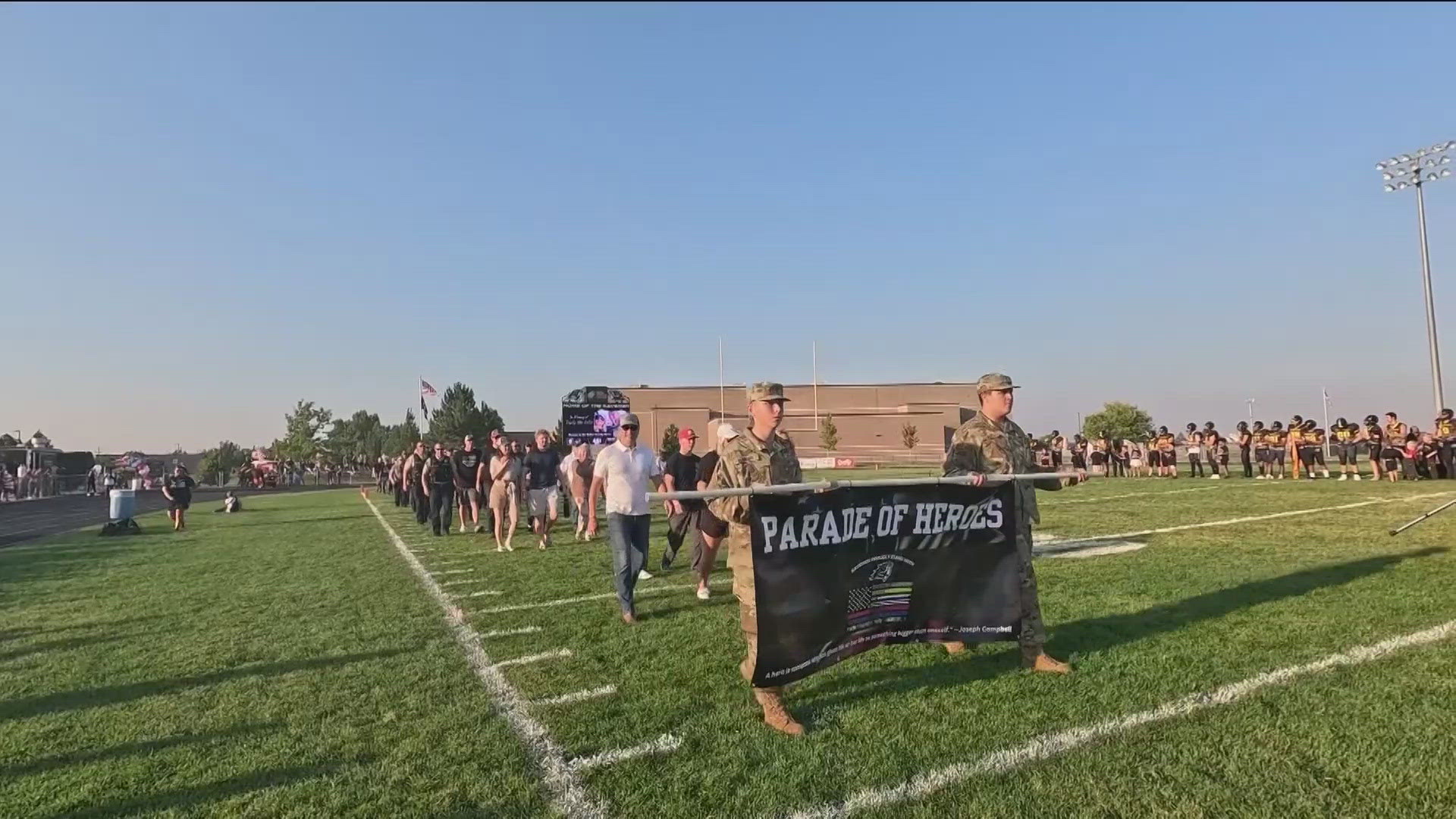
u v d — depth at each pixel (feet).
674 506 24.88
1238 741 12.08
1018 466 16.61
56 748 13.83
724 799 11.00
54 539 57.31
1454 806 9.95
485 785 11.76
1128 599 22.24
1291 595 21.72
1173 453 90.58
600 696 15.70
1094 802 10.42
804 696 15.10
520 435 221.25
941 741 12.60
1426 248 94.73
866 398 245.24
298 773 12.44
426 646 20.42
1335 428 77.30
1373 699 13.51
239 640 21.88
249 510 87.61
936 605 15.46
